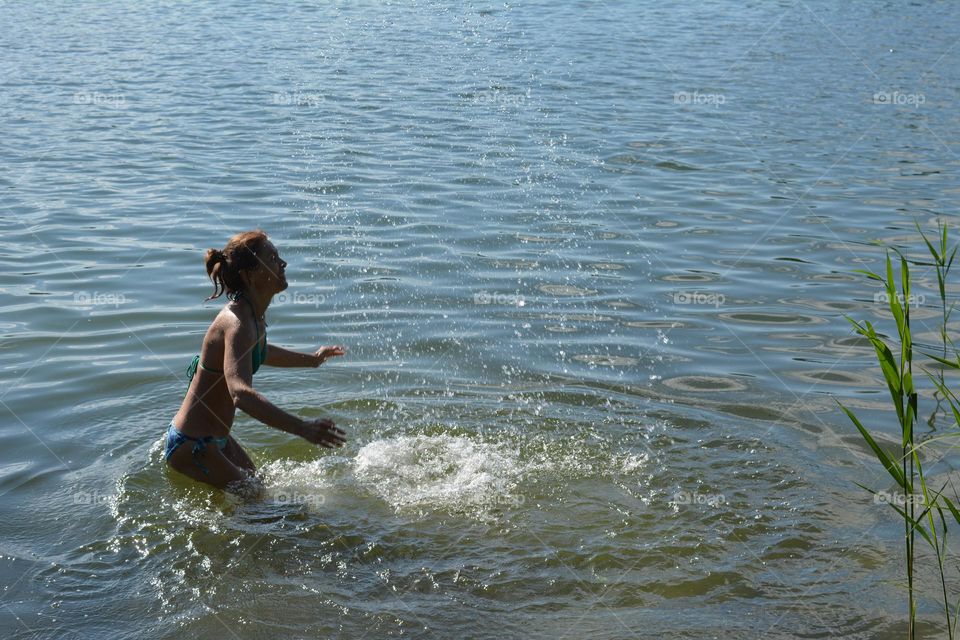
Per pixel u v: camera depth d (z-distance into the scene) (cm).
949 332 686
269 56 1842
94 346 653
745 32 2180
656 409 576
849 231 917
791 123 1362
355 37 2077
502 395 595
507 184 1055
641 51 1928
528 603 402
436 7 2519
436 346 663
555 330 692
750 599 404
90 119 1332
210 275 496
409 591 410
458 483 498
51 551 436
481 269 810
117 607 398
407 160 1147
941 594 404
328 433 459
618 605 400
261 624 388
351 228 905
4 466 507
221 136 1250
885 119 1389
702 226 930
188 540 445
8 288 750
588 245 873
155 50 1891
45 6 2458
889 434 542
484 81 1622
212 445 492
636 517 466
